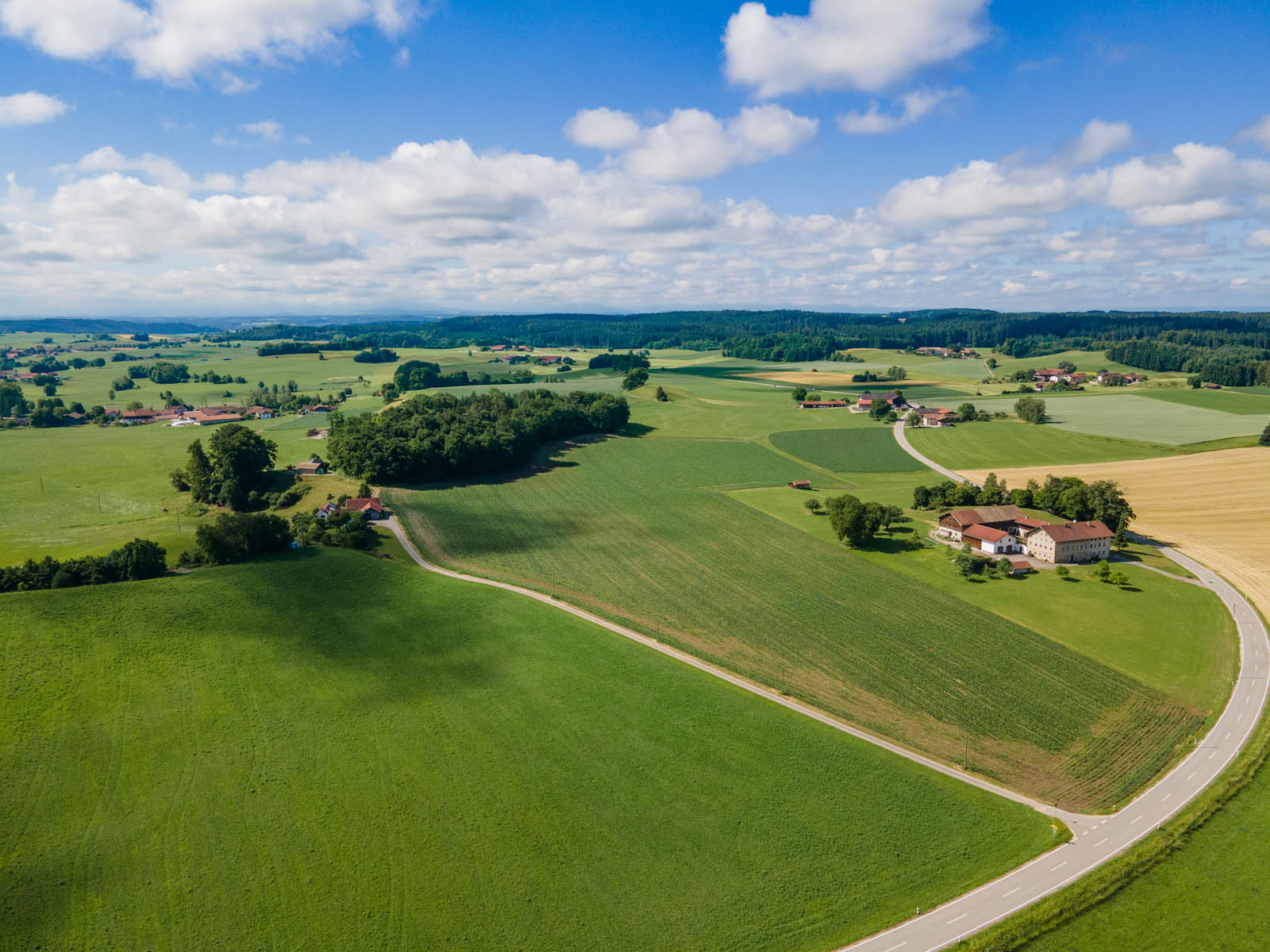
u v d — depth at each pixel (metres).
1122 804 63.03
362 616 89.25
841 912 51.19
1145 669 86.06
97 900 50.38
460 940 48.62
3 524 123.44
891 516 132.00
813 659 86.25
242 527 99.56
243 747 65.25
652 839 57.34
